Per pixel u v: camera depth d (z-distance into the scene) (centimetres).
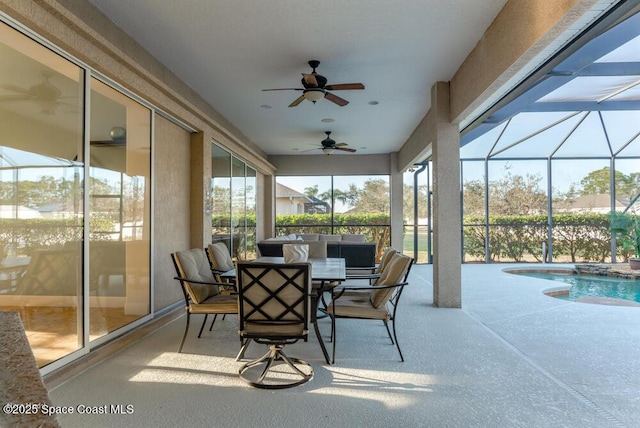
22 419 53
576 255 933
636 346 320
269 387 239
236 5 289
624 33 304
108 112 324
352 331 365
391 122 649
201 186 499
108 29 304
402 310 446
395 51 374
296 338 249
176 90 431
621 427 195
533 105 587
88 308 290
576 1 209
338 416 205
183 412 209
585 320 404
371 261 627
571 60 351
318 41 350
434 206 481
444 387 241
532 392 235
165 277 425
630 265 788
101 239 312
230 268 397
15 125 253
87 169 292
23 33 233
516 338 342
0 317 103
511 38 287
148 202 390
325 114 598
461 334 353
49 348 259
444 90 458
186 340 337
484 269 814
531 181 952
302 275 244
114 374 260
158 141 414
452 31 336
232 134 618
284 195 1014
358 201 1001
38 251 261
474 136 660
